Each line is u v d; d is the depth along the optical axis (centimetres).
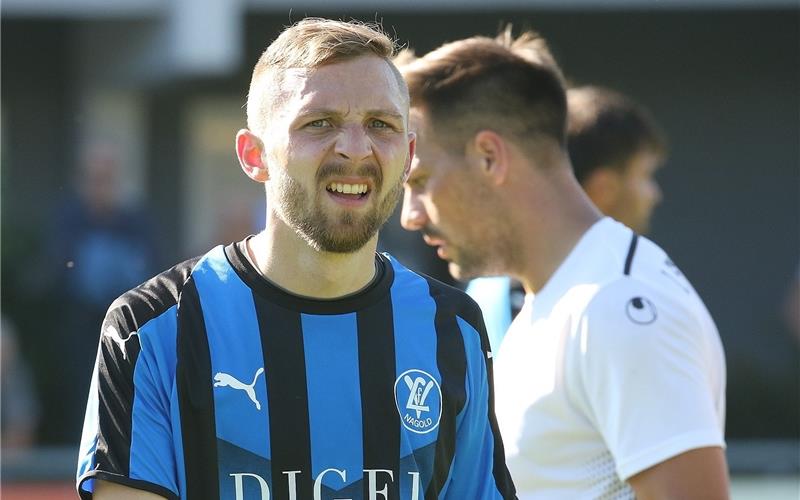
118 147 3769
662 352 860
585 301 895
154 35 3312
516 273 1002
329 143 770
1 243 3241
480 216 1011
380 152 782
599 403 878
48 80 3719
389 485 787
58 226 2964
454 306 848
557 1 3167
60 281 2970
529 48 1053
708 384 884
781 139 3747
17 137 3712
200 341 781
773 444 2172
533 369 926
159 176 3794
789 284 3772
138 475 747
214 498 762
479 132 1001
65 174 3731
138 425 757
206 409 769
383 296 825
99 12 3161
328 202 773
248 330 790
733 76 3734
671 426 852
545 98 996
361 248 791
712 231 3781
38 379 2984
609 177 1284
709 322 932
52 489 1927
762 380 3238
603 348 871
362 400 794
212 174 3812
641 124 1304
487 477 841
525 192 993
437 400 812
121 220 2988
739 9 3444
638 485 862
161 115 3778
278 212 792
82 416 2931
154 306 788
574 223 982
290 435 777
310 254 791
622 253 924
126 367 768
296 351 791
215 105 3784
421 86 1020
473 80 1004
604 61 3691
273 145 784
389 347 812
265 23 3603
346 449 784
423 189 1033
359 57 784
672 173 3759
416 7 3181
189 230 3806
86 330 2925
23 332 3038
